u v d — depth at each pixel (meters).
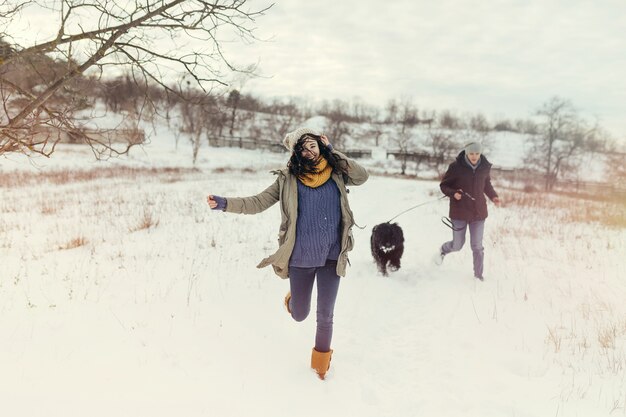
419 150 64.69
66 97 3.51
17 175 20.78
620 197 15.95
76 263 6.36
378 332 4.41
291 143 3.29
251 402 3.04
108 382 3.13
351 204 13.34
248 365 3.54
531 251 7.47
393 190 17.61
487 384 3.38
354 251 7.55
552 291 5.45
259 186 17.84
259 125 69.88
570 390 3.24
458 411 3.05
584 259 6.96
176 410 2.88
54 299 4.75
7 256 6.89
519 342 4.10
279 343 3.97
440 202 13.91
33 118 3.22
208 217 10.61
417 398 3.22
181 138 49.16
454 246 6.30
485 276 6.10
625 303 4.99
